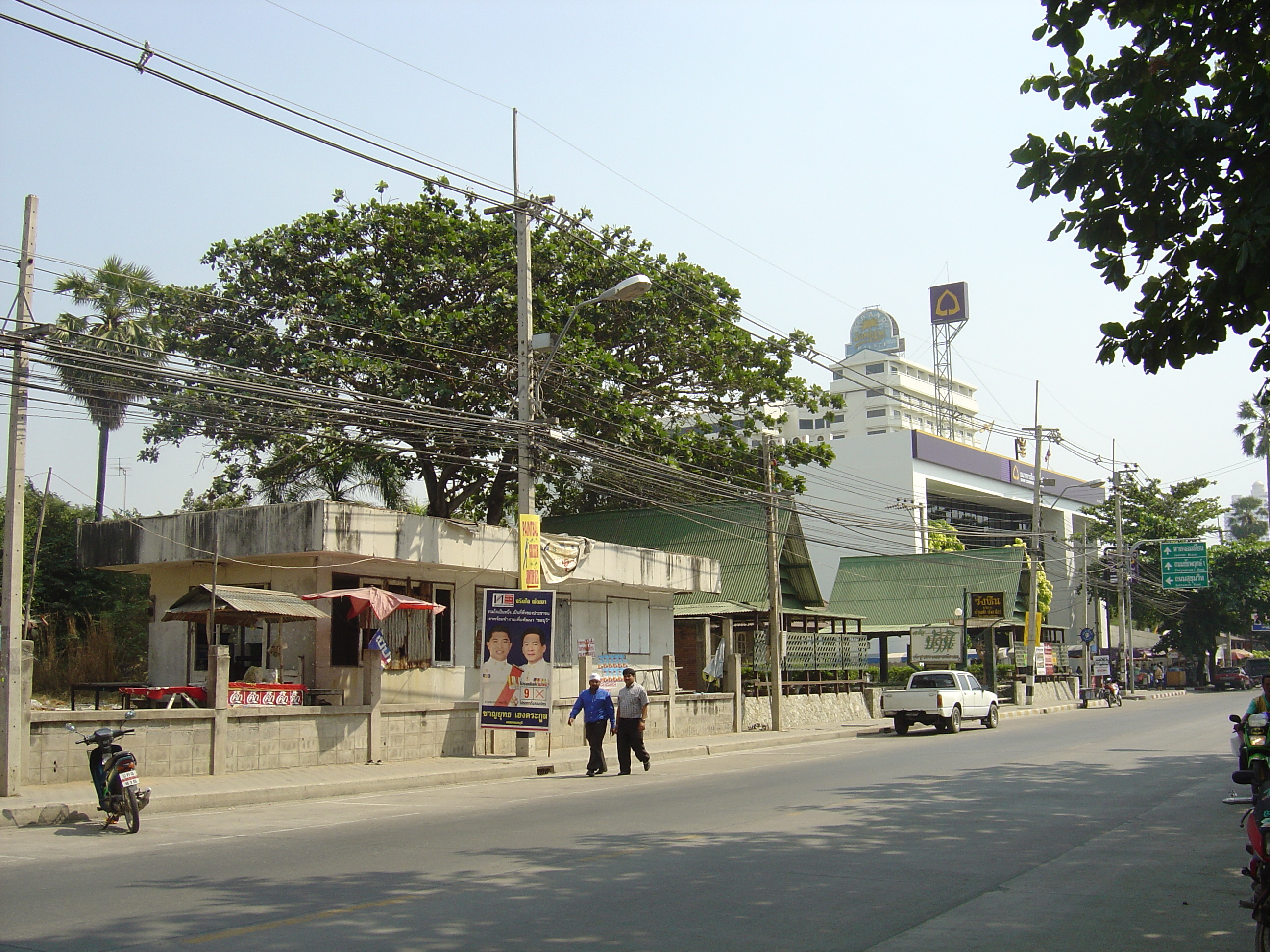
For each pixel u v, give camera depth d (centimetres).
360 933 721
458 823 1273
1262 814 657
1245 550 7156
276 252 2992
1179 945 720
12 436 1407
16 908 802
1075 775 1798
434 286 3127
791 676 3475
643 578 2853
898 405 10606
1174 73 788
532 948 687
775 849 1070
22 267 1399
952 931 748
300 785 1559
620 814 1335
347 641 2141
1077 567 7788
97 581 3262
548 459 3098
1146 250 803
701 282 3484
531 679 2066
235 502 3228
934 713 3022
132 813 1197
